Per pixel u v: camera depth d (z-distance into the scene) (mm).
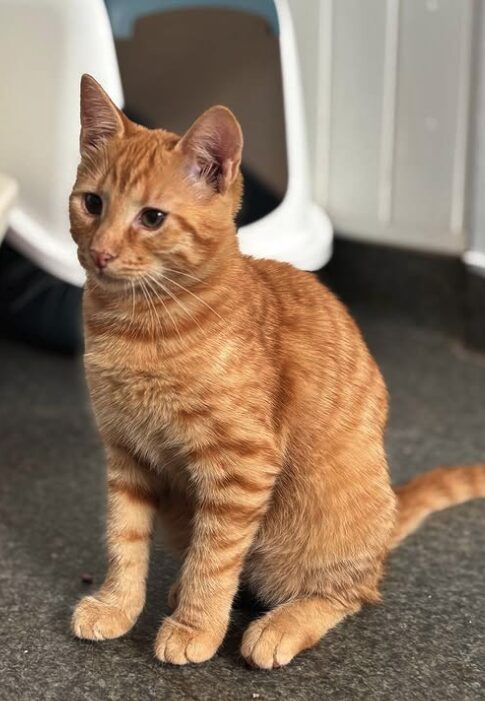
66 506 836
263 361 614
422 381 1128
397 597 715
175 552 708
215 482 613
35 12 1003
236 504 612
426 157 1210
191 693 604
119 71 1034
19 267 1113
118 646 647
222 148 597
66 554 762
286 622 644
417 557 769
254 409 604
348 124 1269
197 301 599
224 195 604
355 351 674
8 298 1148
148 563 689
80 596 707
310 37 1256
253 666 627
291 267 696
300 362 638
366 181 1277
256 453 605
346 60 1239
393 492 709
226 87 1132
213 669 626
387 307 1317
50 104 1015
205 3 1081
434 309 1268
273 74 1127
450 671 631
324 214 1253
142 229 583
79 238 608
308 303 667
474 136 1148
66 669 625
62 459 924
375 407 676
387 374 1147
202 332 596
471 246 1189
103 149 611
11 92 1036
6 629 666
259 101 1136
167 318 597
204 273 600
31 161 1041
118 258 574
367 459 662
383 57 1206
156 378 599
